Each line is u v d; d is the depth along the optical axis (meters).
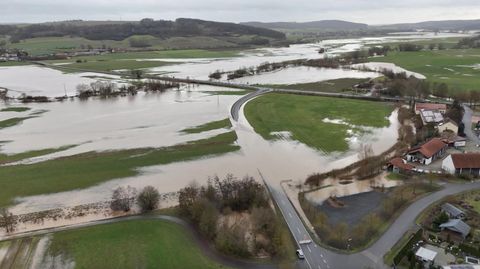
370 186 102.06
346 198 95.81
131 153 129.00
